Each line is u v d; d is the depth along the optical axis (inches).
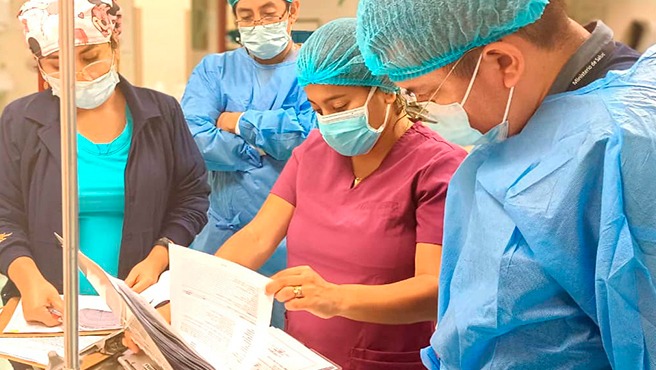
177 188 62.5
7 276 53.2
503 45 29.9
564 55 30.7
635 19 74.9
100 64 53.9
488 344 30.8
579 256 27.2
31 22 50.2
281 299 40.7
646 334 25.6
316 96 47.6
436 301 42.9
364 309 42.5
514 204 29.0
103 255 56.9
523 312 28.6
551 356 28.5
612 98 28.2
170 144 60.7
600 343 27.9
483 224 31.3
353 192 48.5
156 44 94.4
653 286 25.5
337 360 48.0
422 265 44.1
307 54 46.6
